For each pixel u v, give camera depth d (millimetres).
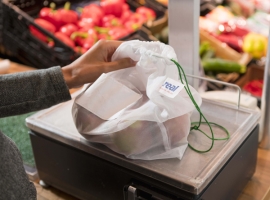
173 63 616
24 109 540
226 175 655
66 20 1503
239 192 740
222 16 1497
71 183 758
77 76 587
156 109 605
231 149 647
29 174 841
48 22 1491
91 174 707
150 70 623
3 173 505
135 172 637
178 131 628
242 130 698
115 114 641
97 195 722
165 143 627
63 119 768
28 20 1357
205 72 1398
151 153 639
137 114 606
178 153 630
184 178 579
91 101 646
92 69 599
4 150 515
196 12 805
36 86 540
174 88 595
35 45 1388
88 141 687
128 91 649
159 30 1472
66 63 1359
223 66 1374
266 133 867
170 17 837
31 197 561
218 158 625
